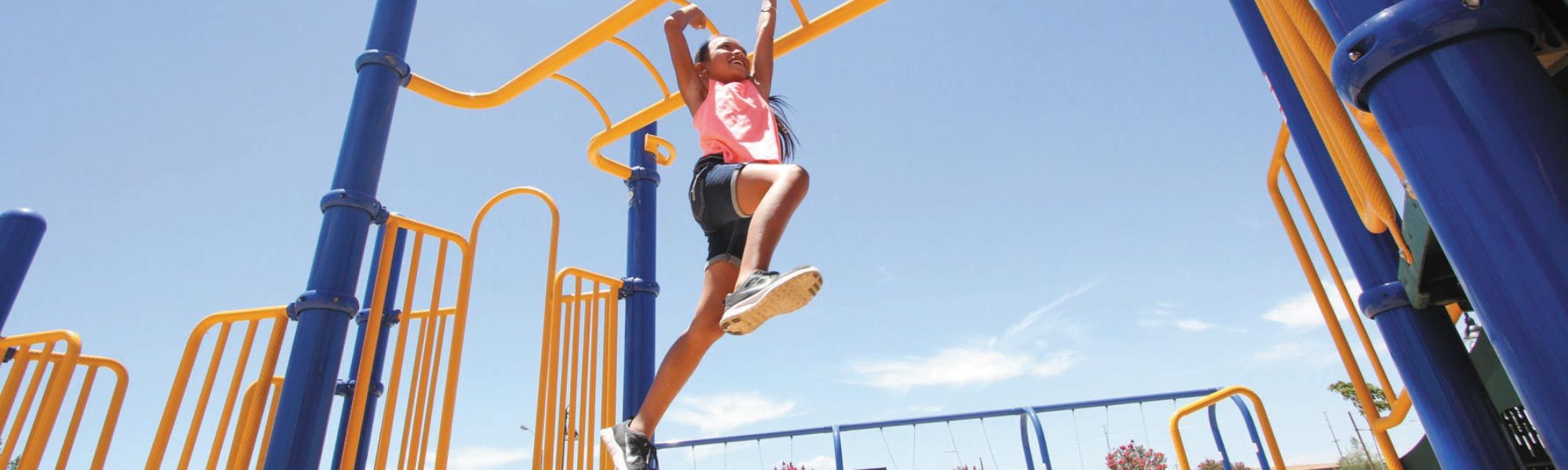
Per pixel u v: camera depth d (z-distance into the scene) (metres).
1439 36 0.86
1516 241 0.78
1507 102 0.82
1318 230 2.55
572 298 3.75
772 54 2.52
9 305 2.53
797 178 1.81
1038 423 4.68
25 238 2.62
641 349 3.93
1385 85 0.91
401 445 3.17
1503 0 0.86
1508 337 0.79
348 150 2.91
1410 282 1.93
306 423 2.47
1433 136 0.85
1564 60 1.25
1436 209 0.85
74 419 2.97
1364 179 1.54
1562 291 0.74
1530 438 2.03
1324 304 2.63
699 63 2.51
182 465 2.61
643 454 1.94
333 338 2.63
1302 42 1.34
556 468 3.30
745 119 2.16
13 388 2.87
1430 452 2.54
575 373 3.61
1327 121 1.44
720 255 2.01
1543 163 0.79
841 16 3.11
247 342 2.82
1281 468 3.79
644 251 4.16
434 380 3.33
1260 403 3.96
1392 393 2.44
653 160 4.45
